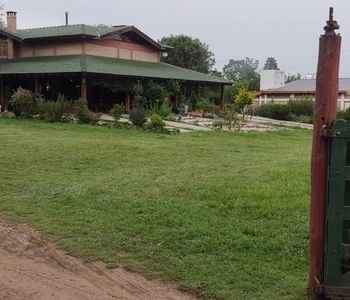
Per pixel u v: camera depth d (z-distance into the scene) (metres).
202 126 21.86
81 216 5.78
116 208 6.13
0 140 13.38
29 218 5.77
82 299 3.60
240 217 5.65
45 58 27.34
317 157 3.32
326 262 3.34
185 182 7.77
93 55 27.50
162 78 27.30
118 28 29.22
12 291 3.72
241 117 28.14
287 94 42.16
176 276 3.99
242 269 4.11
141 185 7.54
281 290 3.69
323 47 3.24
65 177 8.44
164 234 5.01
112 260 4.39
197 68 49.38
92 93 27.92
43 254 4.63
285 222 5.40
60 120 20.62
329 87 3.24
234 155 11.96
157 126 18.41
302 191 7.03
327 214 3.31
